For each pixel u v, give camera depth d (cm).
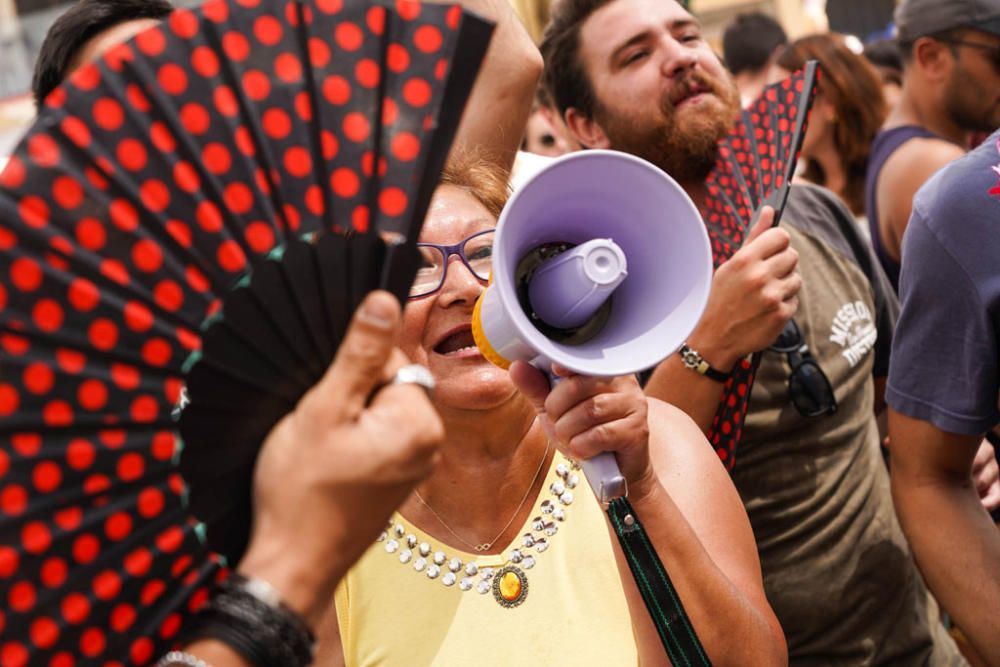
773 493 225
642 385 240
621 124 251
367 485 84
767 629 139
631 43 248
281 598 84
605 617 147
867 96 386
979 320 180
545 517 155
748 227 224
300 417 86
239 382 88
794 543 224
